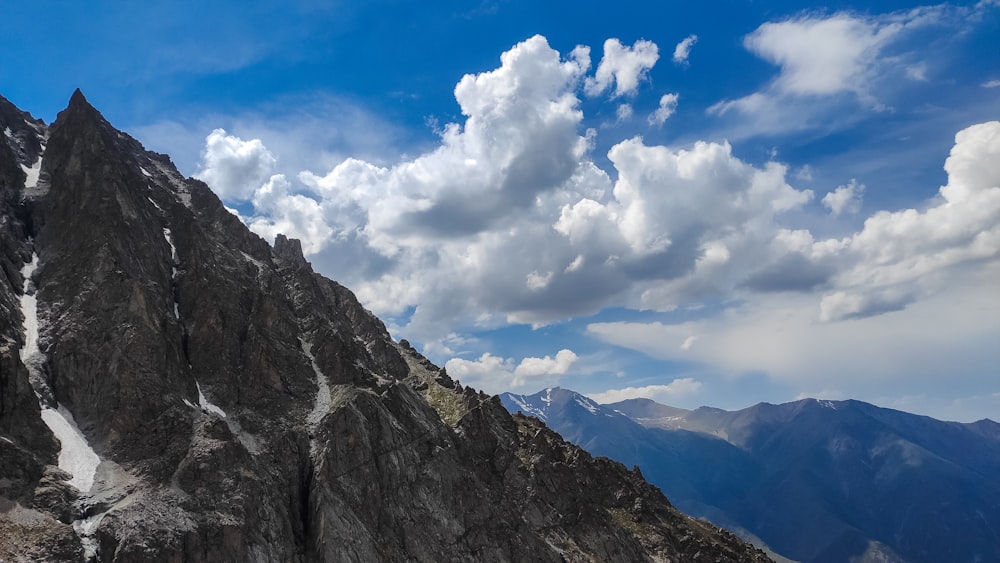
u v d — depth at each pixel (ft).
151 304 378.32
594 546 471.21
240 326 419.95
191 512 299.99
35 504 277.64
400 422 420.36
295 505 349.00
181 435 332.19
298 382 413.39
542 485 489.26
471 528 401.49
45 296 373.61
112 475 307.58
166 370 360.07
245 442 360.07
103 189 423.23
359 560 335.47
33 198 427.74
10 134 476.13
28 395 310.65
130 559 270.26
